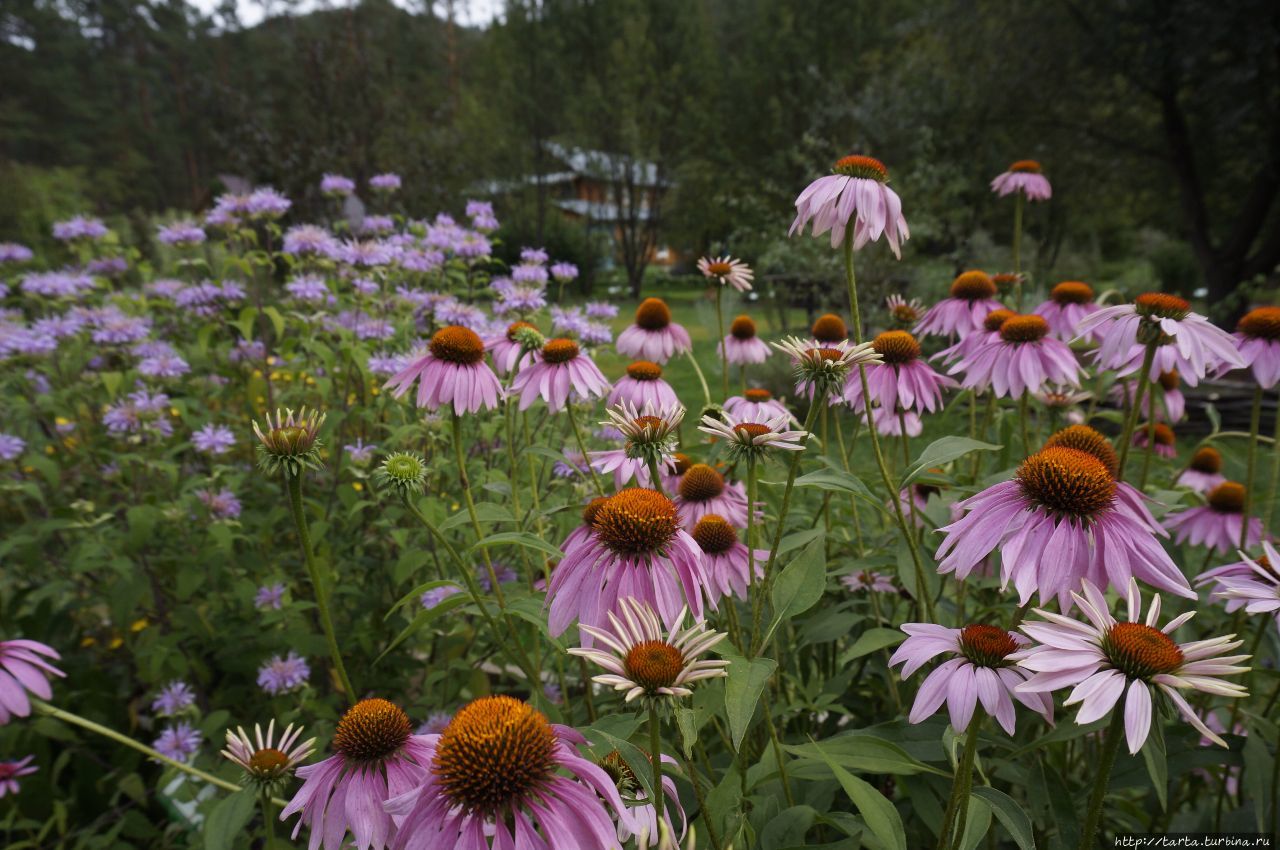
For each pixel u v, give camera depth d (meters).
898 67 20.86
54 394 3.85
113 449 3.87
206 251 4.64
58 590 3.23
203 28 58.00
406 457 1.80
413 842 1.15
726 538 1.99
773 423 1.73
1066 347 2.30
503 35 31.02
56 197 26.11
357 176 16.97
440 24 52.41
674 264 45.28
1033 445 3.02
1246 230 17.80
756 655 1.60
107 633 3.73
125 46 58.75
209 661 3.65
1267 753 1.83
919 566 1.80
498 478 2.97
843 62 29.22
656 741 1.23
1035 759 1.75
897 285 12.65
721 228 31.98
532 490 2.53
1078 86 18.47
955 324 2.97
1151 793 2.25
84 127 54.12
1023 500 1.46
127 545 3.15
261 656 3.16
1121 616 1.99
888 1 30.19
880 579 2.55
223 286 4.14
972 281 2.97
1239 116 15.48
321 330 3.89
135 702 3.48
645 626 1.30
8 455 3.24
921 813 1.78
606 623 1.44
